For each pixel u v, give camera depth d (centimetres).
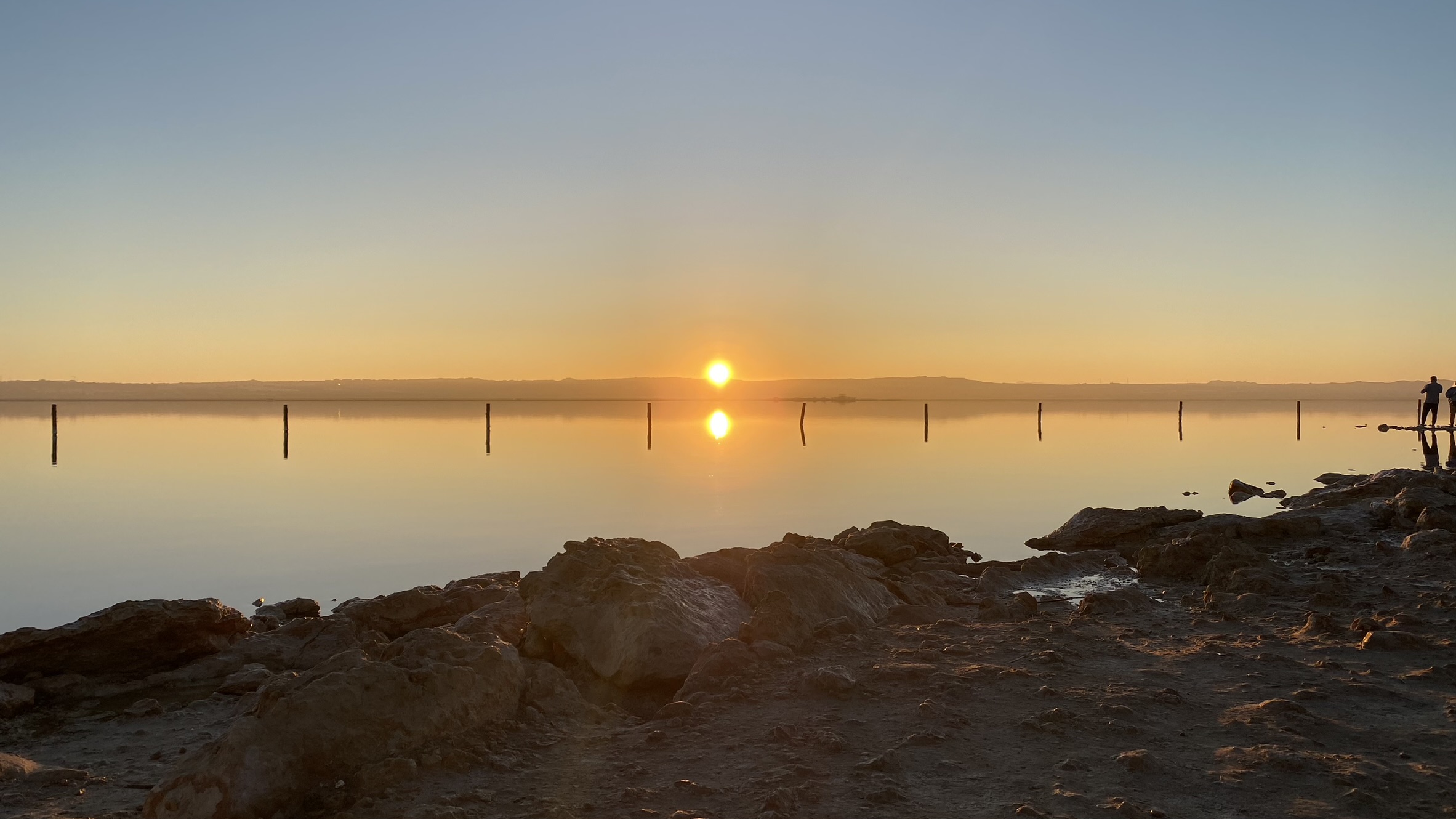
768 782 650
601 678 970
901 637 1050
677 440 6122
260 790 657
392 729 723
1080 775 650
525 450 5272
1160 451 4588
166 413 11500
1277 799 608
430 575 1914
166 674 1186
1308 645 988
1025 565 1551
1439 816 583
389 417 10312
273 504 2989
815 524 2500
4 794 746
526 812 621
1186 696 820
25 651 1148
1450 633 996
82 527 2530
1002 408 13362
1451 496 1720
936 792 626
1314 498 2158
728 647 932
